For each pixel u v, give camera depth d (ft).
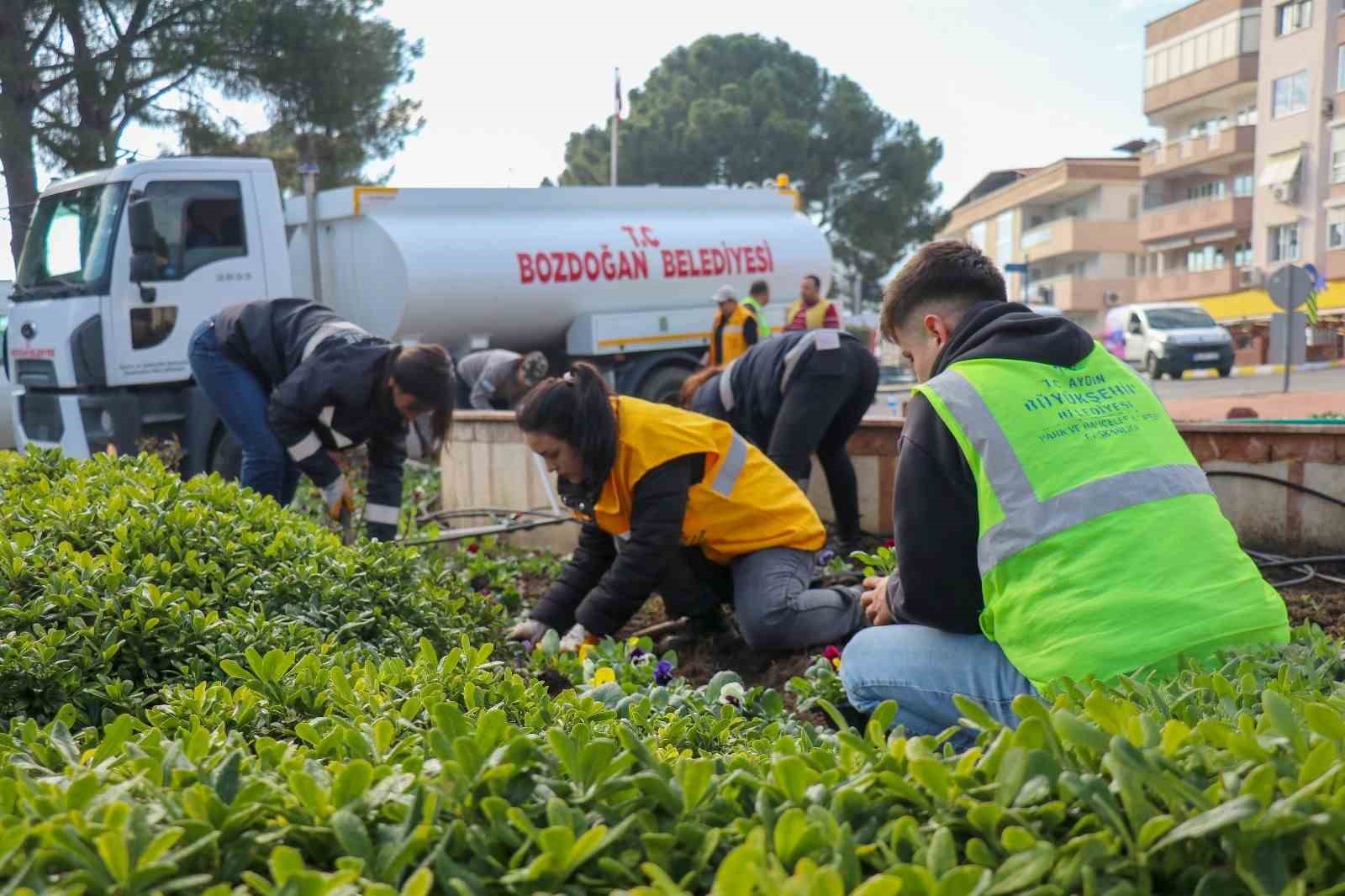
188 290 32.60
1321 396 57.88
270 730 7.56
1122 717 5.25
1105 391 8.69
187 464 32.73
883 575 16.11
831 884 3.94
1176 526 8.10
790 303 50.49
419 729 6.66
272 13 68.03
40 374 33.06
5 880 4.34
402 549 13.00
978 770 4.97
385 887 4.10
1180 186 169.07
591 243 44.47
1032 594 8.00
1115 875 4.35
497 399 34.58
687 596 16.24
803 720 12.21
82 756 5.93
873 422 22.57
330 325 19.34
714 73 159.33
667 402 46.91
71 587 9.95
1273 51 139.85
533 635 15.28
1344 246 131.13
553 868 4.49
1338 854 4.23
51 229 33.65
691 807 4.88
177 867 4.43
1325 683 6.97
